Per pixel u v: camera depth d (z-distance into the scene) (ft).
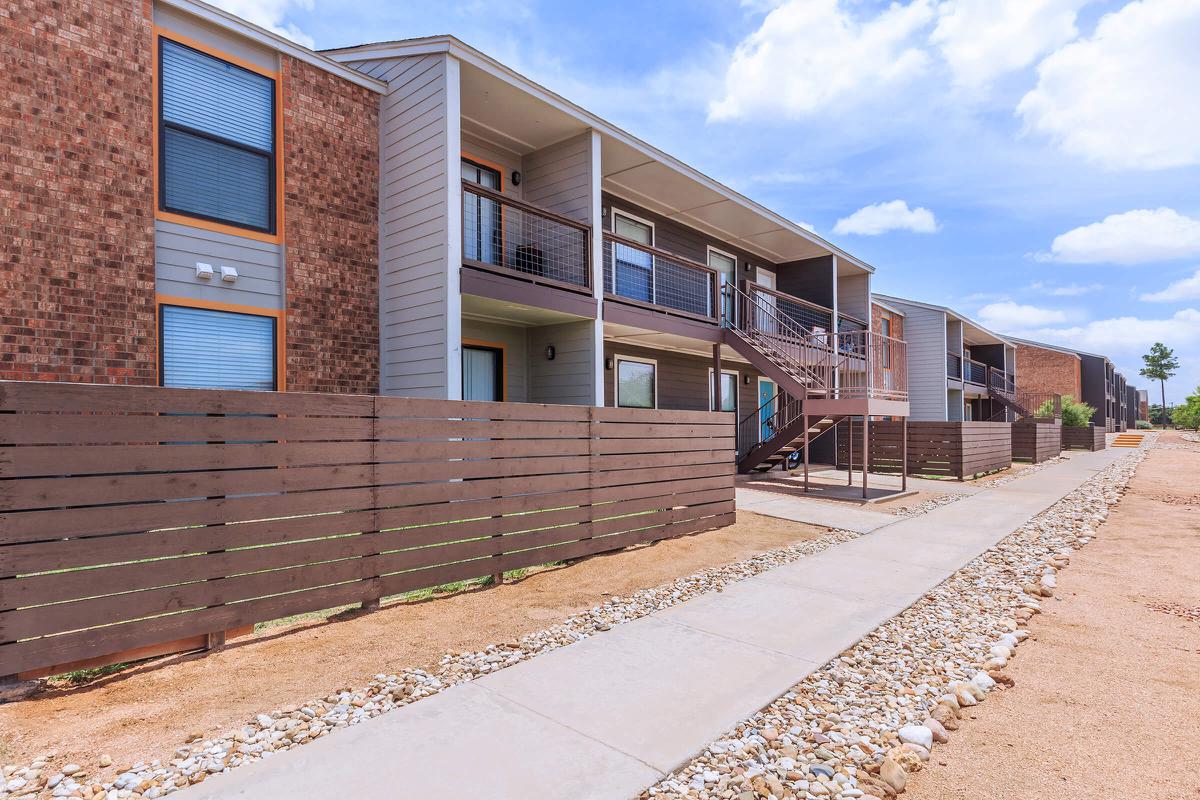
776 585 17.16
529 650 12.34
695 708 9.70
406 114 24.73
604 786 7.53
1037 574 19.33
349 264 24.41
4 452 9.39
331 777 7.63
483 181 30.83
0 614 9.27
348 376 24.23
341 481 13.43
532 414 17.70
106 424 10.39
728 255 47.50
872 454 49.60
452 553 15.55
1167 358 246.68
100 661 10.38
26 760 7.94
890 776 8.16
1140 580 18.95
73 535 9.97
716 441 24.85
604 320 30.68
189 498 11.27
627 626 13.69
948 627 14.38
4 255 16.47
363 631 13.01
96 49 18.22
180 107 20.29
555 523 18.29
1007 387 106.42
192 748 8.33
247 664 11.14
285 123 22.75
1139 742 9.39
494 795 7.29
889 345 37.37
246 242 21.80
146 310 18.99
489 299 25.03
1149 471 54.60
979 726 9.93
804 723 9.64
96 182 18.11
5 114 16.57
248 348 21.84
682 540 22.48
